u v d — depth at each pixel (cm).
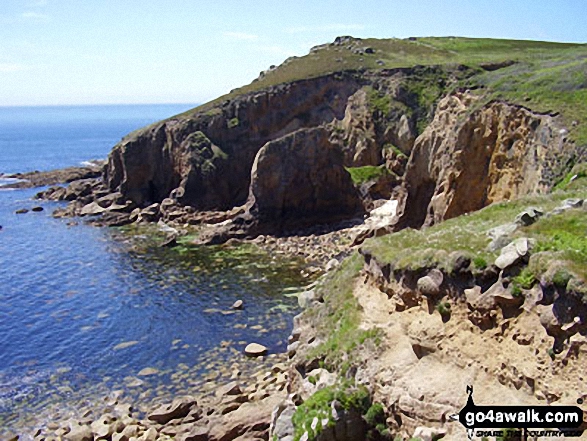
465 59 9125
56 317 4378
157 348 3797
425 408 1803
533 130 4188
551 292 1596
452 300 1886
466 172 4612
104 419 2956
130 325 4181
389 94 8262
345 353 2220
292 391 2492
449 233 2252
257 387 3169
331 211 7044
